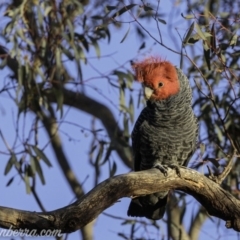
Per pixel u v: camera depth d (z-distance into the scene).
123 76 12.62
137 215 10.88
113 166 13.07
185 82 10.82
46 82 12.89
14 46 12.26
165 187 9.38
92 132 13.23
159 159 11.09
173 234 13.32
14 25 12.23
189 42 10.13
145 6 10.78
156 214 10.87
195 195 9.55
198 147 11.85
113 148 13.07
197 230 13.64
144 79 10.65
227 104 12.49
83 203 8.41
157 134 10.81
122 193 8.88
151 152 11.02
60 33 12.52
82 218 8.38
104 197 8.59
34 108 12.80
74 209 8.34
